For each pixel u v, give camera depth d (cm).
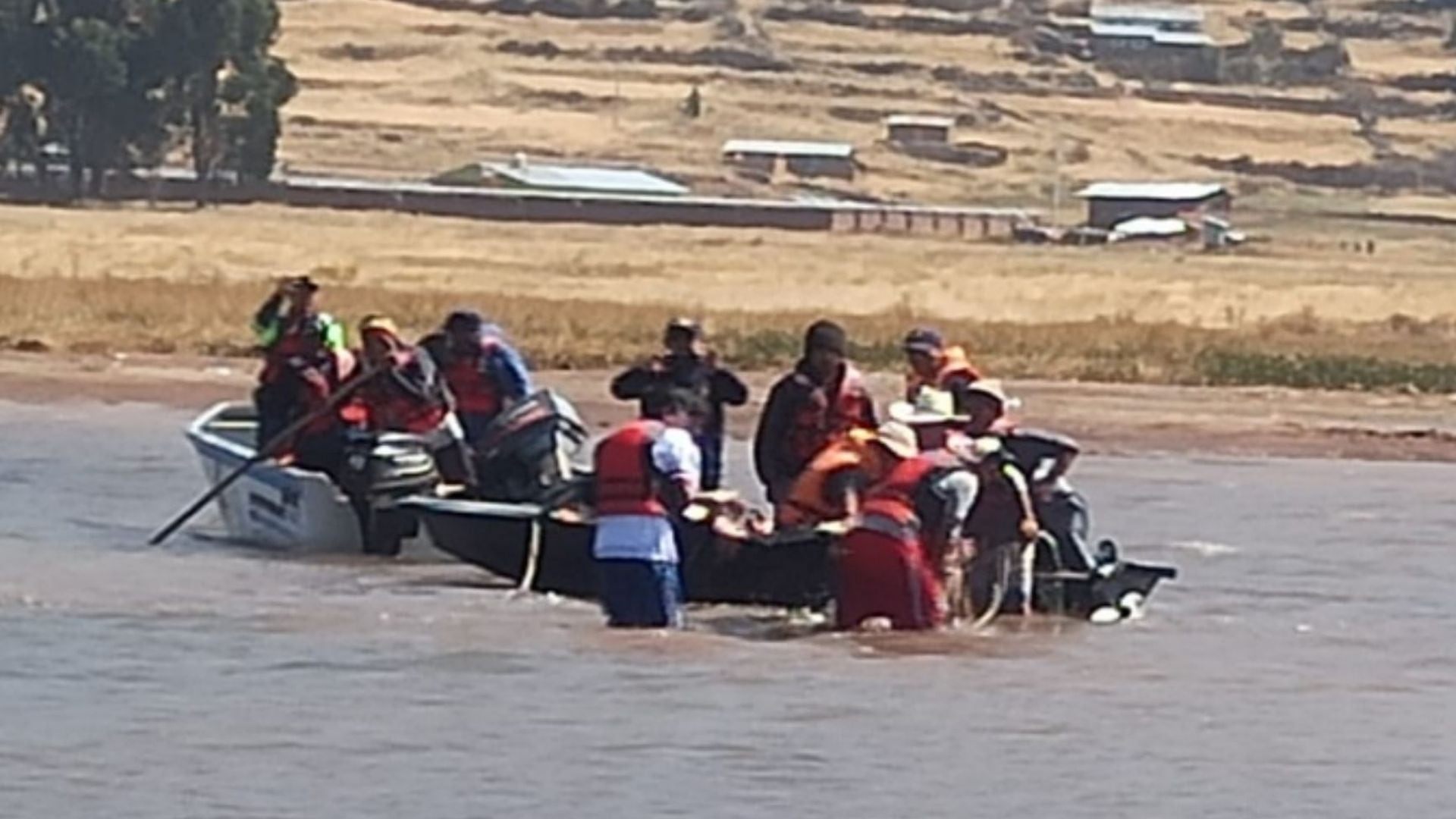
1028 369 4909
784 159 19075
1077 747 1809
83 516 2889
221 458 2744
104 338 4734
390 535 2598
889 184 19312
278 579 2458
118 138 13662
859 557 2200
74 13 13650
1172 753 1800
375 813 1573
